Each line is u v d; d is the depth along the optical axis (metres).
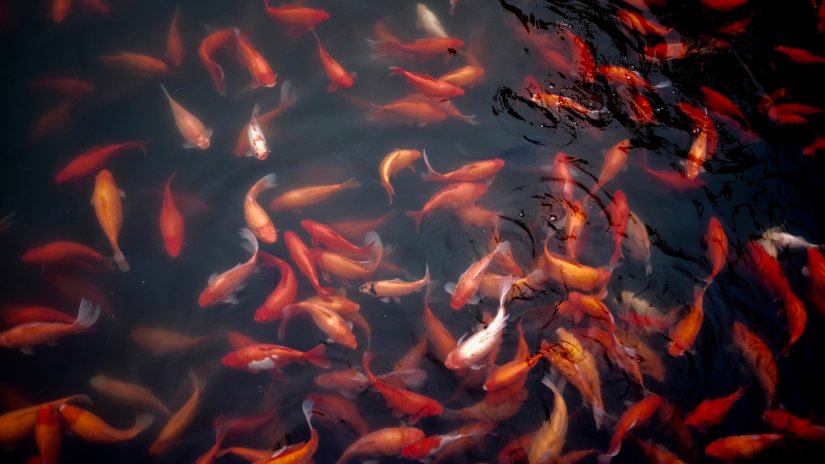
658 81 2.79
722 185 2.65
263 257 2.63
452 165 2.73
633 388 2.43
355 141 2.79
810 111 2.66
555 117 2.77
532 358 2.38
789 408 2.40
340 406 2.44
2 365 2.53
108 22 3.03
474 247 2.65
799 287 2.52
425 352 2.49
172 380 2.50
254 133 2.69
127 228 2.68
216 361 2.52
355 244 2.63
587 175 2.68
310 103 2.85
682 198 2.65
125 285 2.61
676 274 2.55
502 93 2.82
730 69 2.79
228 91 2.88
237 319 2.58
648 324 2.49
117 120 2.84
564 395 2.43
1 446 2.41
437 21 2.93
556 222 2.63
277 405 2.46
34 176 2.75
